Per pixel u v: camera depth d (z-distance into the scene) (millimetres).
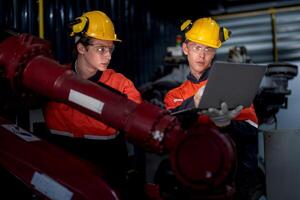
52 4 2592
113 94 1322
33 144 1431
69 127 1809
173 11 4574
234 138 1797
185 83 2045
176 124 1264
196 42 1954
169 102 2031
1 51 1414
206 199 1203
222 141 1164
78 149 1808
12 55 1389
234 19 4852
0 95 1523
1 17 2195
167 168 1339
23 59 1391
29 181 1345
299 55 4645
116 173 1630
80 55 1824
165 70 4145
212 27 1982
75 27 1785
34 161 1364
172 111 1727
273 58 4719
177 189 1307
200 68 1967
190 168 1178
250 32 4801
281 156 2285
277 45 4715
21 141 1424
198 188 1173
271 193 2299
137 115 1257
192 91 1984
